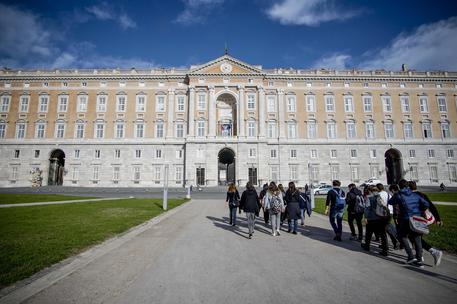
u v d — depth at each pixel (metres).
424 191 46.94
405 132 62.47
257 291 6.21
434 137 62.34
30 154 60.44
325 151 61.81
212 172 58.16
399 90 63.94
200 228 14.63
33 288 6.26
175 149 61.12
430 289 6.41
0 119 61.47
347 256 9.36
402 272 7.68
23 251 8.88
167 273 7.40
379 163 61.41
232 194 15.94
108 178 60.09
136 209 21.56
